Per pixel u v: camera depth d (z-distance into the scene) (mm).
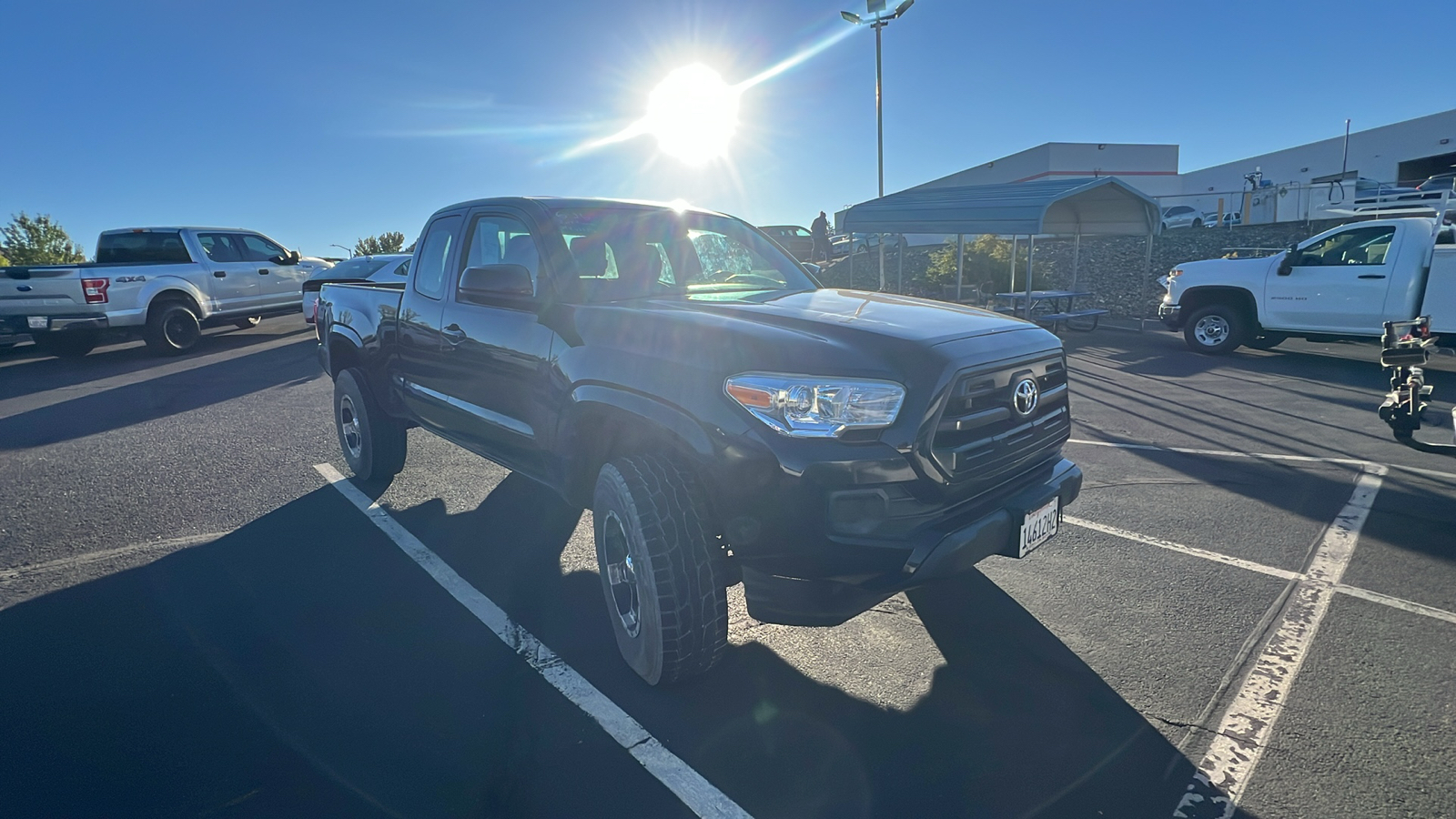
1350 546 4215
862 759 2551
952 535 2574
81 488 5445
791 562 2545
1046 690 2938
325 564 4094
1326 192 22156
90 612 3543
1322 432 6727
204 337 15766
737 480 2553
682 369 2752
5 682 2965
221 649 3225
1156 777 2443
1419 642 3205
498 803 2336
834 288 4090
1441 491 5066
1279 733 2643
